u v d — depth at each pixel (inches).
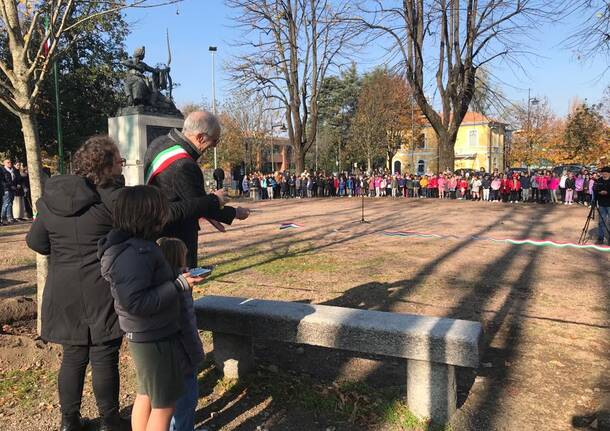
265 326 136.3
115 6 185.8
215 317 142.6
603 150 1346.0
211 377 148.4
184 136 115.8
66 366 116.8
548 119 1968.5
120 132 575.5
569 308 218.2
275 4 1157.7
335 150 2175.2
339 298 232.5
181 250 104.1
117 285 87.8
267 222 577.6
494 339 181.2
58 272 113.6
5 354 155.9
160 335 92.3
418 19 975.0
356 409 128.5
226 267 306.3
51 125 1002.7
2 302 180.2
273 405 132.3
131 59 581.3
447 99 1048.8
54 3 165.0
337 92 2154.3
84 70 1022.4
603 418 123.1
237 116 2001.7
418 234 461.7
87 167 114.0
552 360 162.2
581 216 641.0
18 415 128.6
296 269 298.8
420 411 124.6
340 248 379.6
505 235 455.8
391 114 1772.9
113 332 113.7
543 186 882.1
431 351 118.9
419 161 2438.5
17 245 405.4
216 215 116.8
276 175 1178.6
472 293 242.2
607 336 183.6
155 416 93.8
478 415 127.4
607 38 419.5
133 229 91.1
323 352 169.5
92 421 126.6
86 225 111.0
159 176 111.3
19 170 613.0
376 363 160.1
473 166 2492.6
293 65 1213.1
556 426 122.2
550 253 356.2
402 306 220.1
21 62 162.4
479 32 943.7
